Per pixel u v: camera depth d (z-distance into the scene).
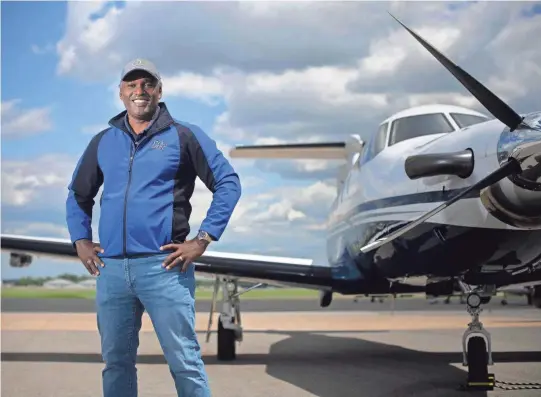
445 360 7.38
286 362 7.23
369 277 6.91
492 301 28.34
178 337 2.96
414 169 4.94
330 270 7.23
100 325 3.06
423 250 5.49
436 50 4.53
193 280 3.04
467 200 4.85
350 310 23.36
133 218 2.96
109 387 3.08
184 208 3.06
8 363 7.16
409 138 5.97
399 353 8.17
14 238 7.13
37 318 16.23
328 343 9.58
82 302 29.78
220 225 3.00
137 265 2.95
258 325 13.71
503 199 4.43
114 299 3.01
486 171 4.63
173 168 3.03
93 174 3.15
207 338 7.85
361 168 6.62
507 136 4.36
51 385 5.72
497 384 5.55
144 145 3.04
